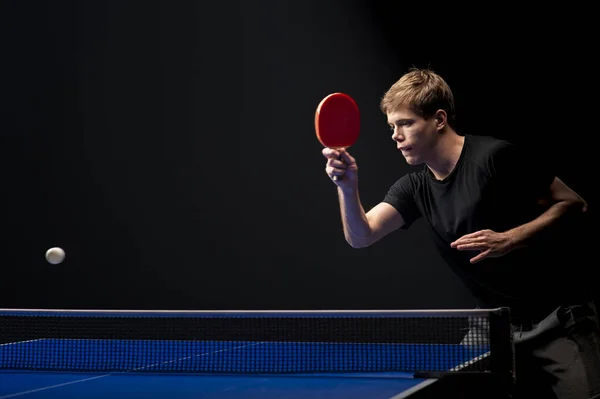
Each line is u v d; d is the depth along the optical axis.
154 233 6.86
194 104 6.80
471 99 6.11
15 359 2.96
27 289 6.86
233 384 2.26
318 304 6.58
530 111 5.95
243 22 6.70
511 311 2.75
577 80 5.81
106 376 2.47
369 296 6.48
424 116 2.69
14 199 6.84
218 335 3.49
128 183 6.86
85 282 6.84
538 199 2.68
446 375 2.27
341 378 2.33
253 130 6.70
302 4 6.58
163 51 6.83
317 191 6.59
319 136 2.46
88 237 6.86
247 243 6.72
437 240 2.87
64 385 2.30
